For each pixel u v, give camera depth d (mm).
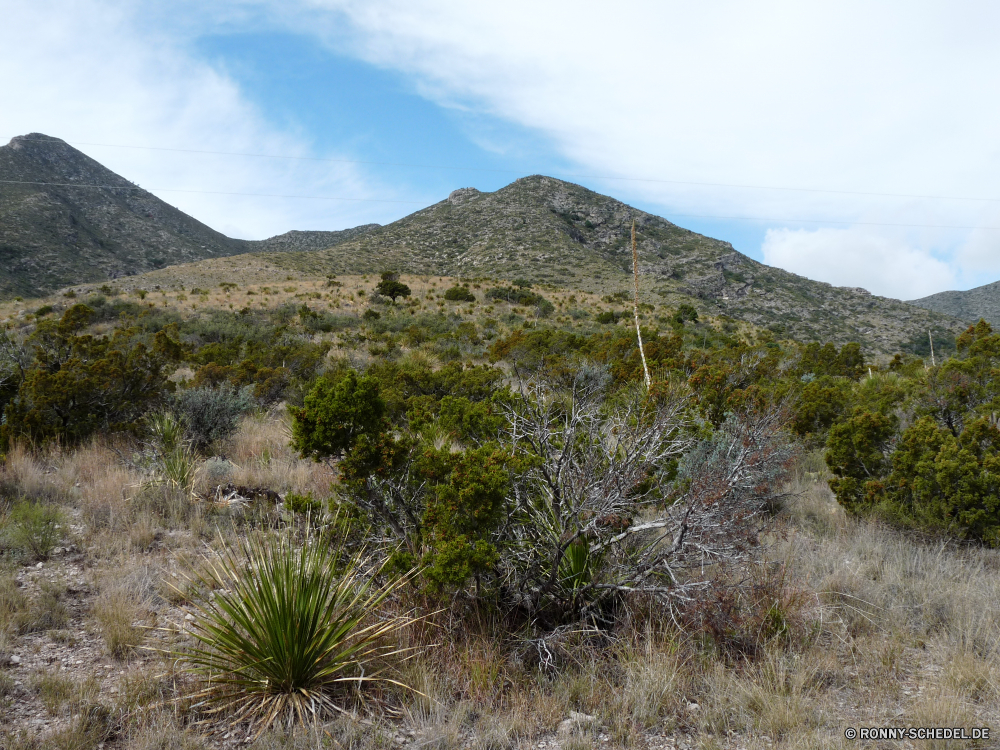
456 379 13445
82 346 10547
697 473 4645
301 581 3371
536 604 4090
